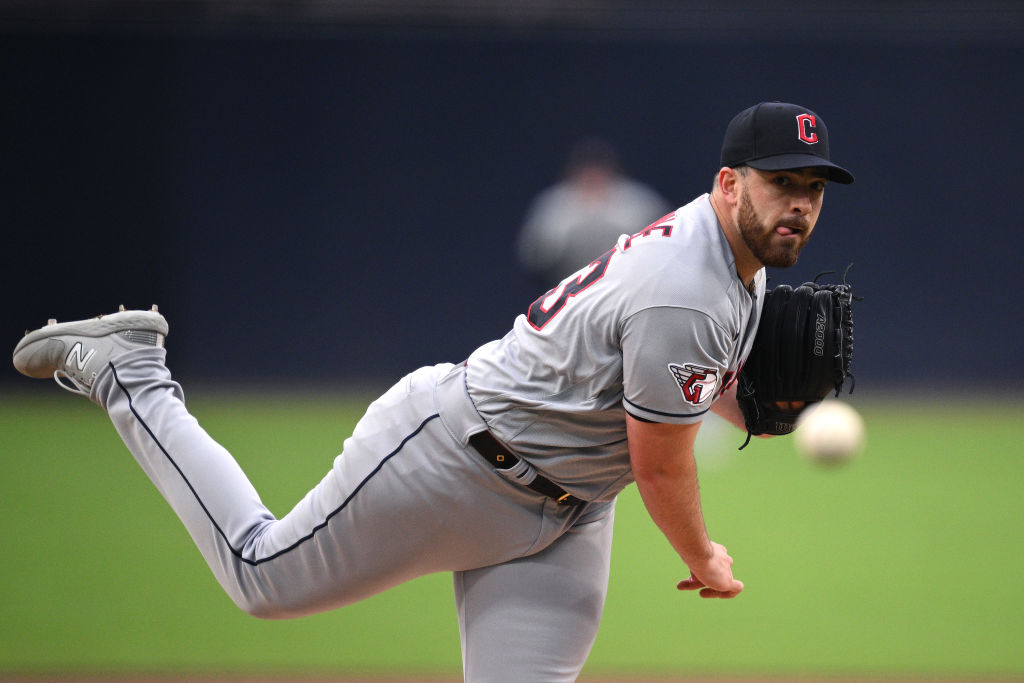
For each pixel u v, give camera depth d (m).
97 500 25.11
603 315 9.14
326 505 10.18
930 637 16.67
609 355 9.27
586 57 44.00
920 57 43.56
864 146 43.91
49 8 41.09
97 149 41.84
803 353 10.30
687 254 8.98
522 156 44.19
